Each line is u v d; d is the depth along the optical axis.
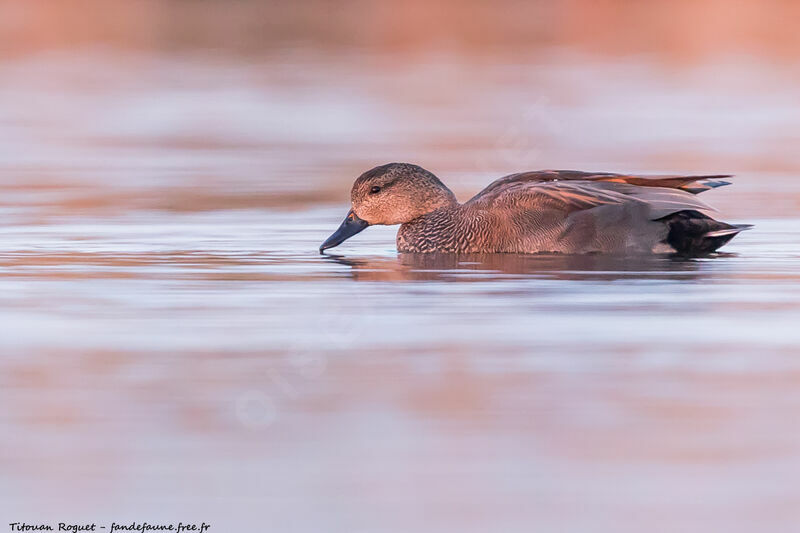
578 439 8.12
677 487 7.40
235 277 13.52
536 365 9.73
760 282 12.95
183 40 44.25
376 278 13.48
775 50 41.97
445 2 52.84
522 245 15.13
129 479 7.59
